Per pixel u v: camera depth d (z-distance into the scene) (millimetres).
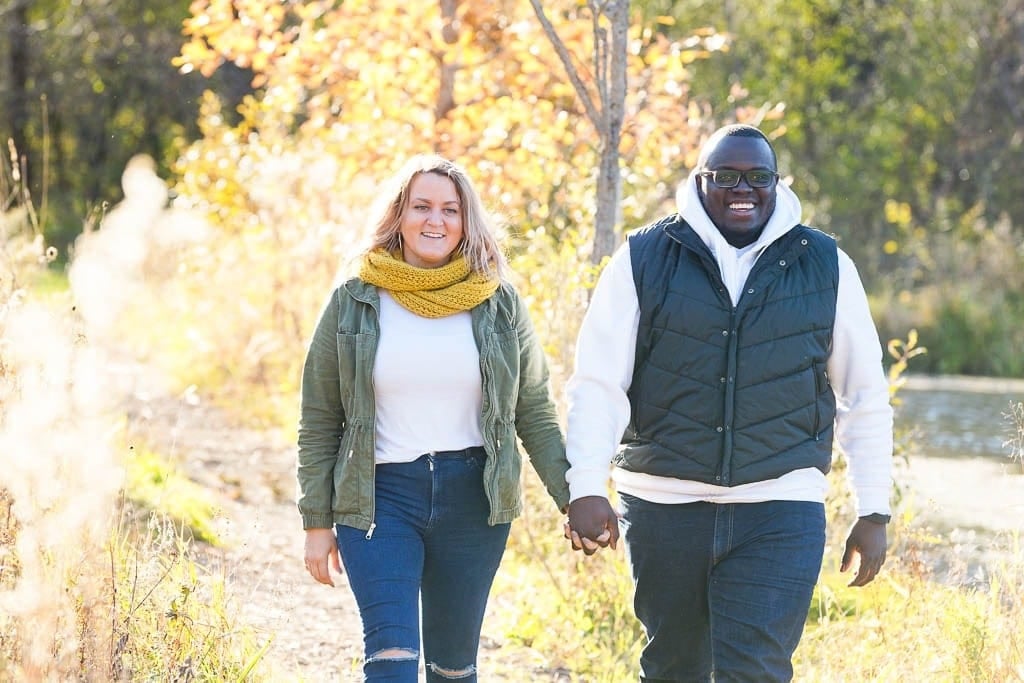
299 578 11258
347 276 7133
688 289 6977
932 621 9203
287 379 19859
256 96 48219
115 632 7344
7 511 7188
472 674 7203
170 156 52469
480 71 16547
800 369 6949
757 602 6801
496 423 6992
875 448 7148
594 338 7176
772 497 6938
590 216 12883
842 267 7102
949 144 45000
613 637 10094
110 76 52656
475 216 7148
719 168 7059
